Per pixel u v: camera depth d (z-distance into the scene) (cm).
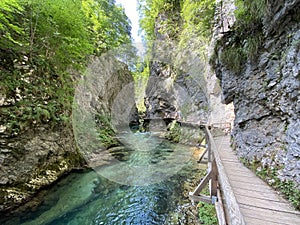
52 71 528
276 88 255
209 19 909
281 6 235
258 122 303
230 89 396
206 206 353
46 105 456
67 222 315
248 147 311
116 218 336
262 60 298
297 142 194
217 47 446
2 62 376
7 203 304
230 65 386
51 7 469
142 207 370
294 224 154
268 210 174
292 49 215
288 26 238
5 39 390
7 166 329
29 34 476
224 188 172
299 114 200
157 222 325
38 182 373
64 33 540
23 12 444
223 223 235
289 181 194
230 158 344
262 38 301
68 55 573
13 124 350
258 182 235
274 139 249
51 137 445
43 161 404
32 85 432
